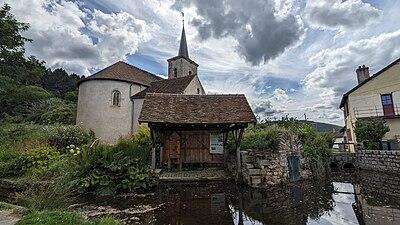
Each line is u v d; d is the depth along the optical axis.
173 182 11.49
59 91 52.75
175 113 12.49
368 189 10.73
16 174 10.96
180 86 23.41
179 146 14.27
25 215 5.10
